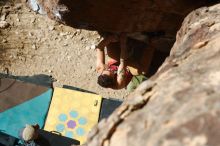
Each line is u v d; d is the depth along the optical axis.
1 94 6.69
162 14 4.22
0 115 6.58
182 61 2.51
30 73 9.02
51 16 4.62
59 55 9.34
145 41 5.24
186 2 3.96
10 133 6.46
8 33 9.50
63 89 6.73
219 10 3.24
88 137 2.13
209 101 1.72
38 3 4.70
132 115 1.97
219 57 2.22
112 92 8.73
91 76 9.08
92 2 3.99
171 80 2.13
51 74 9.05
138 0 3.94
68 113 6.58
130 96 2.26
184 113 1.72
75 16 4.20
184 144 1.55
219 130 1.54
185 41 2.92
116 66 5.34
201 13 3.32
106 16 4.20
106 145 1.90
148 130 1.75
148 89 2.15
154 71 5.87
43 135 5.59
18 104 6.68
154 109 1.89
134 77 5.37
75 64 9.23
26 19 9.72
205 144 1.51
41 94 6.76
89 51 9.41
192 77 2.05
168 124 1.71
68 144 5.65
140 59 5.52
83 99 6.61
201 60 2.30
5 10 9.75
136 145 1.71
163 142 1.60
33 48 9.38
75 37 9.55
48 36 9.55
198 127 1.59
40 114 6.62
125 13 4.15
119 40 5.23
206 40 2.71
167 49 5.58
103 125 2.08
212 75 1.98
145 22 4.36
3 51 9.23
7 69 8.98
